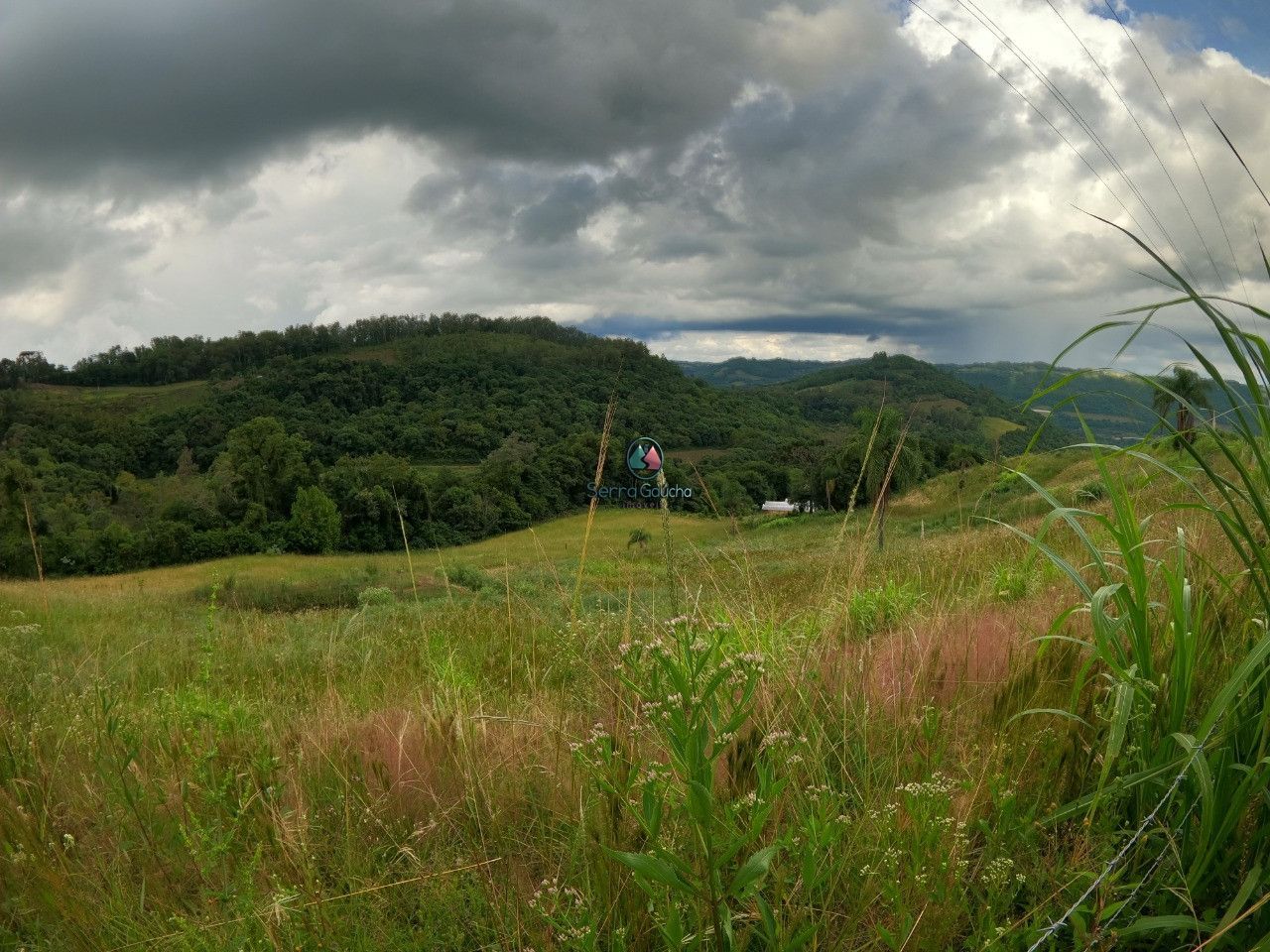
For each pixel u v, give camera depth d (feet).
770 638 10.40
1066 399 6.25
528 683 13.14
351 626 25.09
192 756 7.59
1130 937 5.13
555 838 6.81
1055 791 6.35
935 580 18.34
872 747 7.67
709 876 4.47
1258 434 5.40
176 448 455.22
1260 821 5.45
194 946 5.28
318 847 6.79
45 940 5.89
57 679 13.23
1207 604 7.00
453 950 5.54
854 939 5.21
